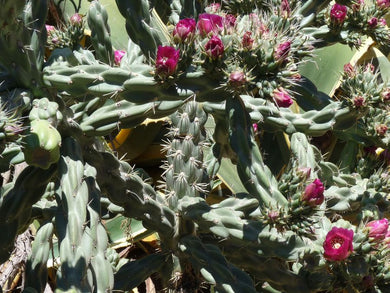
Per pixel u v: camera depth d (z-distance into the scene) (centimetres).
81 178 133
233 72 136
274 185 146
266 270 159
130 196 154
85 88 138
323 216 155
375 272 153
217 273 156
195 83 139
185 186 162
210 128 214
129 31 160
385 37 203
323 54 242
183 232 162
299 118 168
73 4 236
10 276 181
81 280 124
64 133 136
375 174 177
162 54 135
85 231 129
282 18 181
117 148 222
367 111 171
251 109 162
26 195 135
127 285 163
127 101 142
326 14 200
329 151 227
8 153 135
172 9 193
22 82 133
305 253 146
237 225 149
